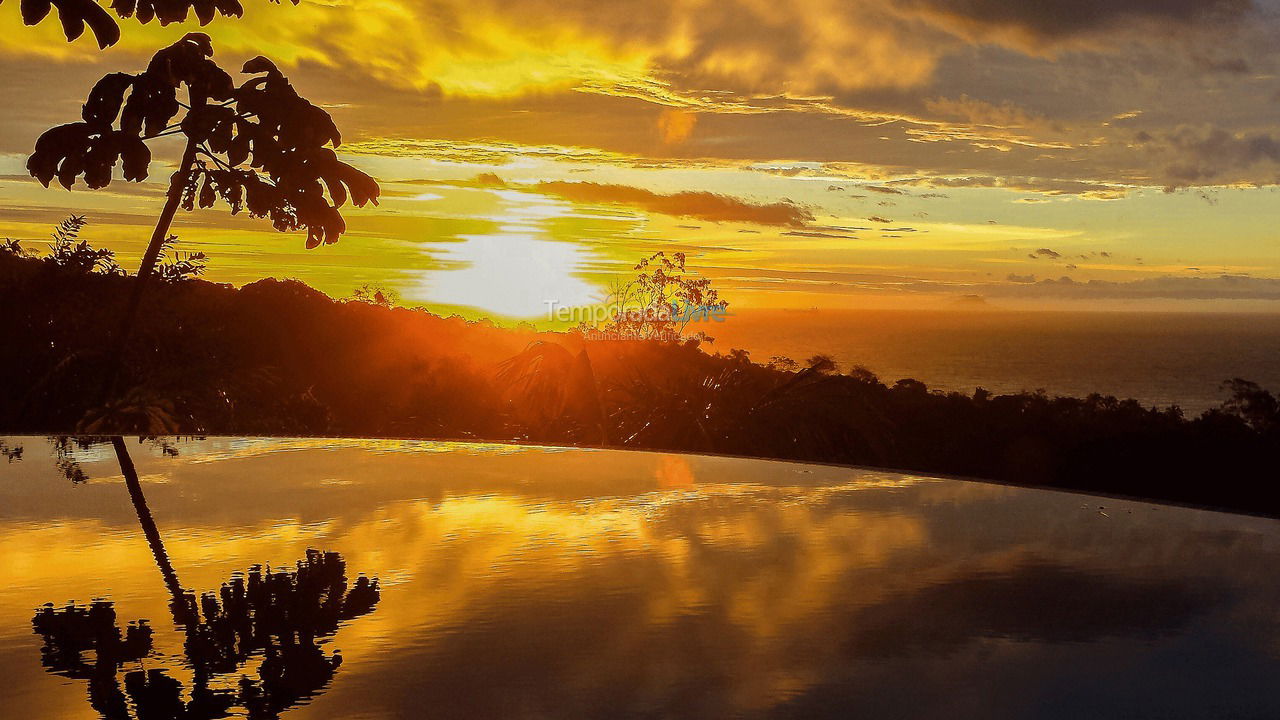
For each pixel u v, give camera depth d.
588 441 8.52
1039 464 9.45
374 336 12.09
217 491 2.03
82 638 1.08
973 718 0.88
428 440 2.76
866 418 8.81
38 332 7.04
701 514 1.83
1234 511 1.89
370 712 0.87
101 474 2.21
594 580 1.35
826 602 1.25
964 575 1.39
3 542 1.56
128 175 6.16
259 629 1.12
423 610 1.20
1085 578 1.38
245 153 6.34
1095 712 0.88
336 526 1.70
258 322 10.88
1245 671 1.01
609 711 0.87
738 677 0.97
